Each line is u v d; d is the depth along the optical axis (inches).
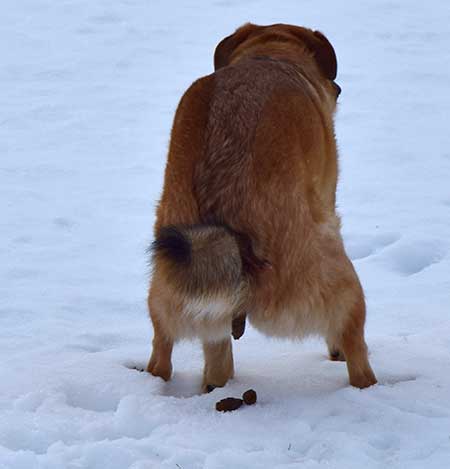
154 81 802.2
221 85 300.4
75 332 384.5
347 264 294.5
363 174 608.7
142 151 658.2
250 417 283.9
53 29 943.7
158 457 257.1
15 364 337.1
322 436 268.1
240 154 286.5
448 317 393.4
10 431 272.1
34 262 478.0
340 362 338.0
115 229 528.4
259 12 979.3
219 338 297.7
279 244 283.9
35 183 598.5
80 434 275.1
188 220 291.4
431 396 300.4
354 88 774.5
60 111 736.3
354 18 960.9
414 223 526.6
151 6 1010.7
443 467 250.1
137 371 325.4
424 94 765.9
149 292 311.0
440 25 947.3
